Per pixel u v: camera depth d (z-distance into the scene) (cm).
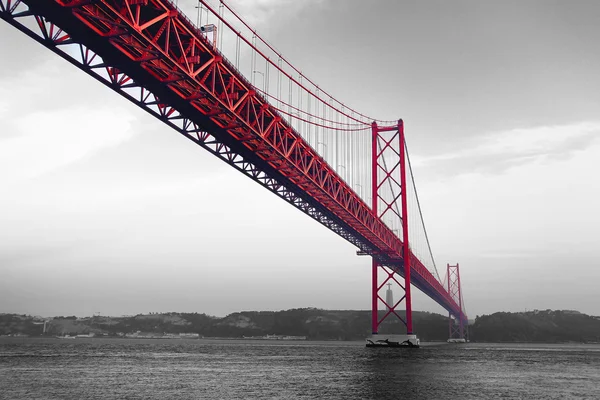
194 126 3509
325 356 7356
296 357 7200
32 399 2830
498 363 6109
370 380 3734
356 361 5994
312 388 3256
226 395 2956
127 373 4488
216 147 3819
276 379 3847
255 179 4341
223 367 5228
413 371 4541
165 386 3428
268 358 7025
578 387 3581
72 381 3766
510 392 3203
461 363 5819
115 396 2933
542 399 2948
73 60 2616
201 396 2922
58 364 5631
